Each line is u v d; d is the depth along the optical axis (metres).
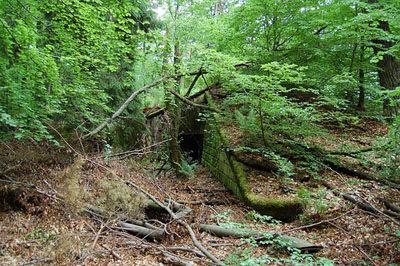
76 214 4.22
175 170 9.13
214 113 9.21
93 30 7.05
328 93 8.59
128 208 4.71
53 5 6.62
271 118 7.44
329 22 8.88
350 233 4.57
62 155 6.03
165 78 8.85
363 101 10.79
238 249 4.41
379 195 5.71
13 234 4.05
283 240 4.29
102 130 8.91
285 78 6.50
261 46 10.09
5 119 4.70
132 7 6.55
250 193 6.20
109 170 5.56
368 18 7.43
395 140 5.56
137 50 7.45
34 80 5.82
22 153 5.40
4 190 4.66
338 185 6.30
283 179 6.46
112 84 10.35
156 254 4.14
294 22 9.05
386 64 9.62
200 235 4.96
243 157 7.37
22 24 5.52
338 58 9.41
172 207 5.60
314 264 3.77
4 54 5.71
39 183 5.10
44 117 6.09
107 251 3.77
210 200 6.95
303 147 7.50
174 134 9.65
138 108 11.80
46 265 3.31
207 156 10.41
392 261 3.62
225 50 10.53
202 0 14.05
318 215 5.13
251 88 6.80
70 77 7.45
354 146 8.01
